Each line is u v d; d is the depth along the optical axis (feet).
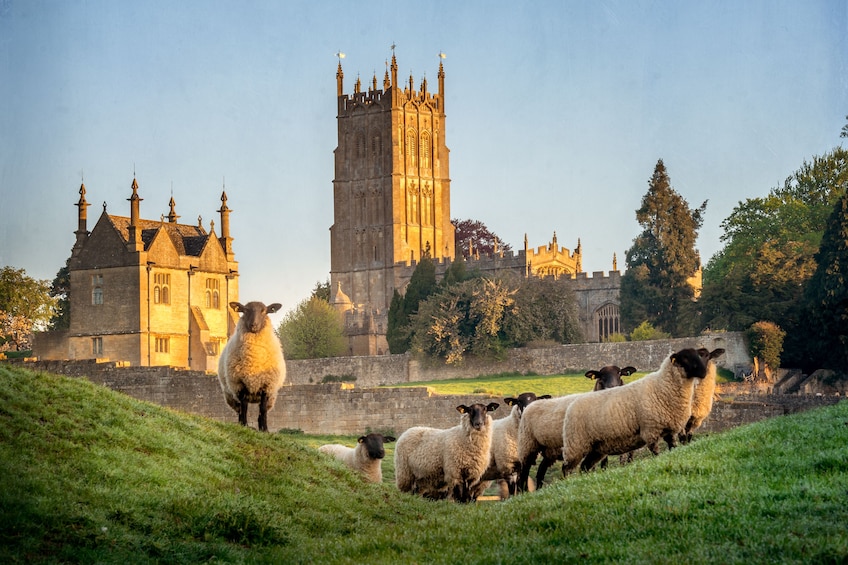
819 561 67.62
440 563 77.15
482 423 120.26
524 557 75.51
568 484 100.89
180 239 442.50
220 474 101.81
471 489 125.39
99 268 420.77
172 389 259.39
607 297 572.10
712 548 72.02
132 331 415.85
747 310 401.08
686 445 110.42
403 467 126.41
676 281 522.88
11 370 109.81
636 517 82.17
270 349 124.88
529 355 431.02
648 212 530.68
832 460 90.74
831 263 371.76
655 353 389.80
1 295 429.38
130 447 100.27
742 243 488.02
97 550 79.71
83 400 107.24
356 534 94.53
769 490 84.84
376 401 252.42
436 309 458.50
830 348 373.81
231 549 85.10
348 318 610.65
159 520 87.30
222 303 441.68
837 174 507.30
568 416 112.47
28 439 93.45
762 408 206.28
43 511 81.87
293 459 114.21
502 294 460.96
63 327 507.30
